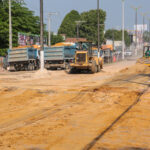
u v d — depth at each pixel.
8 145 14.49
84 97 31.11
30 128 17.86
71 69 74.50
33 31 159.00
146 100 28.47
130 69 81.00
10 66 96.81
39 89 36.81
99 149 13.72
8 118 21.59
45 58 96.38
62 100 29.78
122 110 23.75
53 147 14.11
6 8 143.62
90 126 18.27
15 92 35.44
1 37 130.50
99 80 50.19
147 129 17.50
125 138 15.55
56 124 18.86
